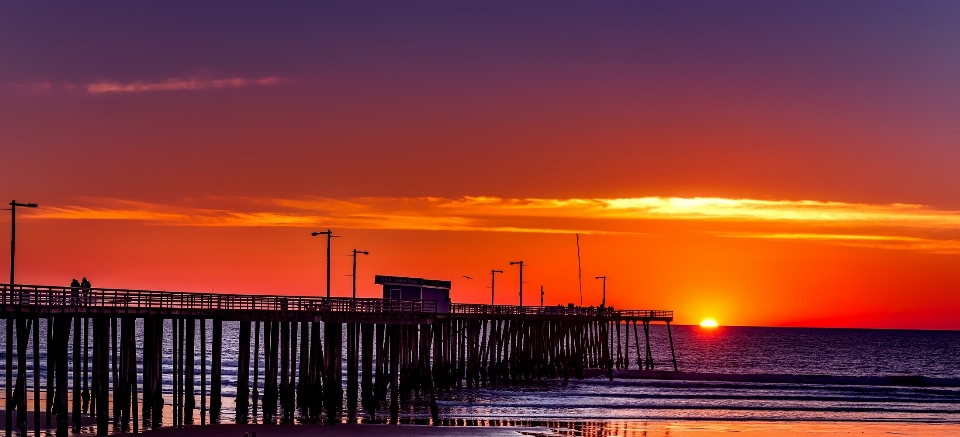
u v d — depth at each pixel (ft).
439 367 261.65
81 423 183.52
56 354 161.99
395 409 207.82
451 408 235.40
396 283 281.54
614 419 230.27
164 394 265.54
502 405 247.09
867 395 297.53
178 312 180.86
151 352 178.09
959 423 239.09
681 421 231.50
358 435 181.47
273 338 198.59
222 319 191.62
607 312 357.82
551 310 327.67
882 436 214.69
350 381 206.18
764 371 547.08
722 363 612.29
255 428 184.03
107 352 167.02
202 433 175.32
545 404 253.44
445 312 274.16
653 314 366.63
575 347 348.38
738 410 256.11
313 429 186.29
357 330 213.05
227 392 280.92
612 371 351.25
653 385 316.19
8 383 155.53
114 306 163.53
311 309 203.21
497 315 291.58
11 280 181.98
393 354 208.13
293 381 200.95
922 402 282.56
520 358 316.40
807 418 243.81
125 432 171.83
